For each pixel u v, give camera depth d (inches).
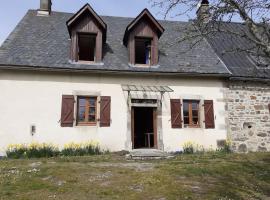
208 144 527.5
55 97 492.4
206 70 547.2
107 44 575.5
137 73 519.5
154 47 546.6
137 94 520.1
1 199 238.1
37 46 535.8
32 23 608.4
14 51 507.5
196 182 299.9
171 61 559.2
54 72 498.6
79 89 502.9
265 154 474.3
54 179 298.7
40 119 480.7
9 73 483.8
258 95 565.3
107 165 373.7
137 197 247.6
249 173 350.0
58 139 481.1
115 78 518.9
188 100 542.9
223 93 552.1
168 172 333.1
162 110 523.8
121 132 503.2
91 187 272.5
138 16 540.7
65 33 593.0
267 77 553.6
